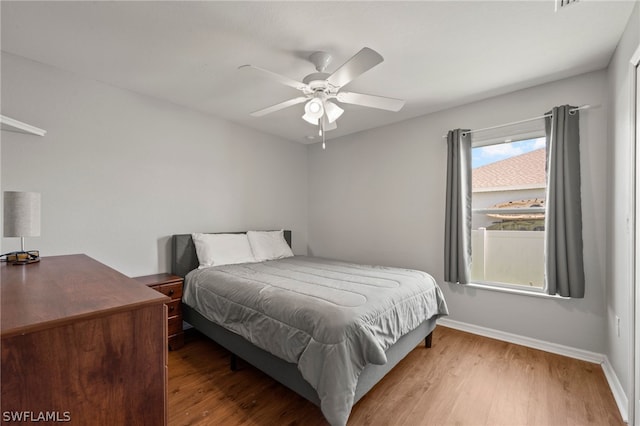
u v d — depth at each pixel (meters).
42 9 1.60
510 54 2.07
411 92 2.70
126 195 2.67
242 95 2.80
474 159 3.03
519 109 2.65
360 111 3.18
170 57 2.12
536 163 2.65
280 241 3.79
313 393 1.53
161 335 0.95
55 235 2.27
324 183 4.39
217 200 3.42
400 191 3.50
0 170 2.03
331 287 2.05
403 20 1.71
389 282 2.22
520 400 1.81
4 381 0.69
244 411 1.72
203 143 3.27
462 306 2.98
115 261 2.60
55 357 0.76
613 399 1.82
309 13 1.65
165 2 1.56
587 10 1.61
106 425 0.84
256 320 1.88
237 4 1.58
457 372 2.14
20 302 0.89
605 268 2.22
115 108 2.60
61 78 2.30
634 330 1.58
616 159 1.96
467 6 1.59
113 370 0.85
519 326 2.64
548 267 2.38
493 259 2.88
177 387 1.96
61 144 2.30
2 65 2.05
